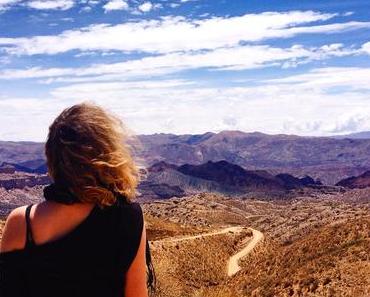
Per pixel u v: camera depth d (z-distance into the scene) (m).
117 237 1.28
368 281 13.83
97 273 1.27
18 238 1.28
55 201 1.28
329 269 15.55
